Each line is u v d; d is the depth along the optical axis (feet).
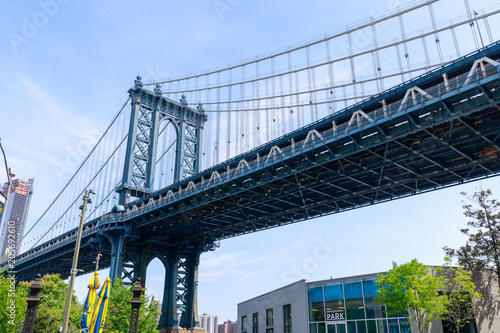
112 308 172.04
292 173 170.91
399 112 130.72
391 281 110.11
